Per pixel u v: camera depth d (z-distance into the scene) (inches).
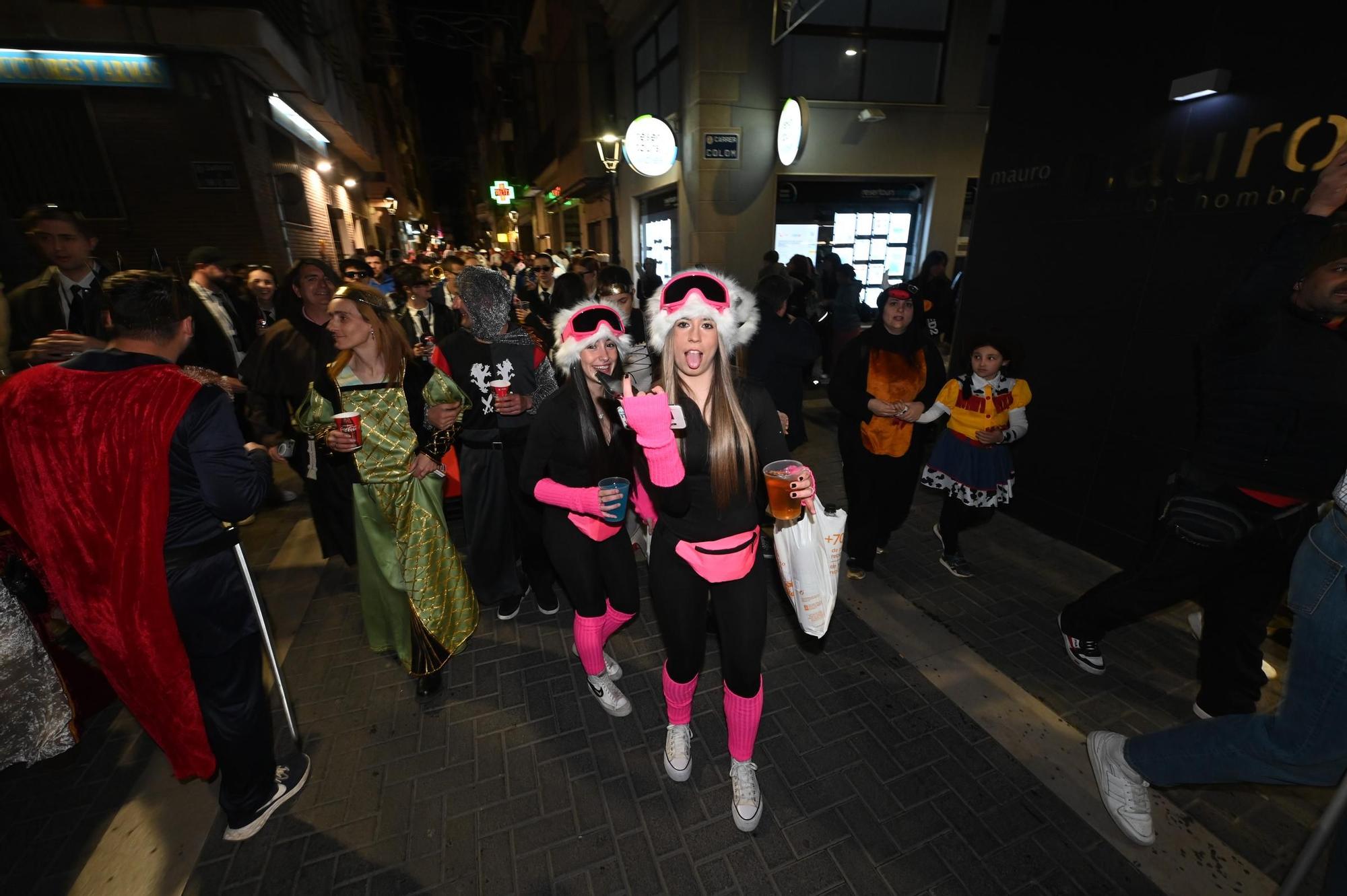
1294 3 101.1
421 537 97.8
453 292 305.9
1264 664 108.3
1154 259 127.3
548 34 868.0
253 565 153.5
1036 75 146.8
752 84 407.5
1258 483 79.5
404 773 90.4
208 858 78.1
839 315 323.3
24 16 262.5
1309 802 83.6
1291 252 69.9
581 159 711.7
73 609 63.3
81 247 136.6
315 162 493.4
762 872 75.2
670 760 87.0
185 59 303.1
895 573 142.6
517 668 113.3
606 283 177.2
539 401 118.5
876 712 100.7
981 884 73.5
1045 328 152.7
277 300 137.5
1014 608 128.5
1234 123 111.6
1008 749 92.9
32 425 60.4
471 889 73.7
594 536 87.1
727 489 67.7
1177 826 80.3
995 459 128.0
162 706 69.0
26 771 92.7
